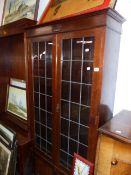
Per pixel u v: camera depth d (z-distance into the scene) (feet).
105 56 3.50
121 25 3.96
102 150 3.38
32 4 6.28
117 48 4.03
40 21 5.61
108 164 3.30
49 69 4.96
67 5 4.89
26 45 5.44
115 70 4.19
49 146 5.65
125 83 4.34
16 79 7.84
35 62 5.42
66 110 4.67
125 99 4.42
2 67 8.17
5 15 8.15
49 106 5.26
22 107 7.50
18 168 6.72
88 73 3.93
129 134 3.00
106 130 3.17
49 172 5.77
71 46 4.15
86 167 4.17
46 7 5.73
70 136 4.74
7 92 8.50
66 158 5.02
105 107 3.98
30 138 6.30
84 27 3.64
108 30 3.40
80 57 4.03
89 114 4.04
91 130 3.98
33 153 6.40
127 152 3.03
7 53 8.16
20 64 7.34
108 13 3.21
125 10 4.08
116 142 3.17
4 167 6.12
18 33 5.78
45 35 4.68
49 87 5.10
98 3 4.03
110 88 4.09
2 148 6.40
